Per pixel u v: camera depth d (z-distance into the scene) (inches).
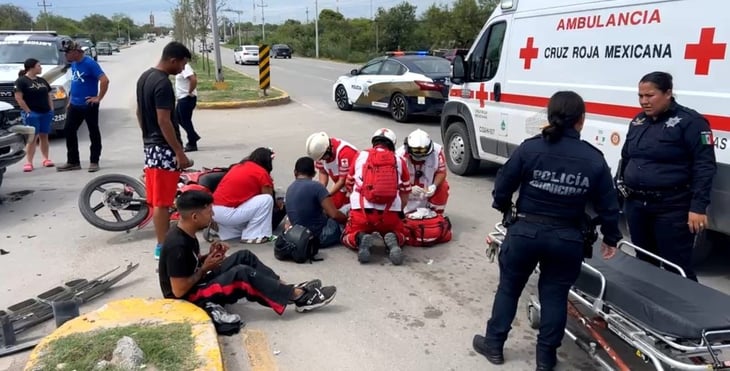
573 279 133.6
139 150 408.5
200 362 135.3
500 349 144.8
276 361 146.1
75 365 132.4
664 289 132.4
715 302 125.8
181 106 389.7
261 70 692.1
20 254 216.2
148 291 186.1
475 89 309.0
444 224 227.5
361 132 484.1
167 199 205.2
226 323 157.6
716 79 176.2
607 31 216.7
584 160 124.2
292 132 482.9
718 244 218.5
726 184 176.1
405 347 152.9
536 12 257.3
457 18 1844.2
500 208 137.8
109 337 142.9
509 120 282.2
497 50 290.4
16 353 149.9
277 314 170.4
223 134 474.3
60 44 512.4
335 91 631.8
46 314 166.1
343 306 175.9
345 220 227.0
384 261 211.5
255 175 227.3
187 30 1291.8
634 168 163.9
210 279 167.2
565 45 239.3
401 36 2166.6
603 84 220.5
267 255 217.2
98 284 185.3
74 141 341.4
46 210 269.7
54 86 437.1
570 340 156.0
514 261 135.6
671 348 120.2
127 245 226.1
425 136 220.2
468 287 189.3
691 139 152.4
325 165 235.5
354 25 2736.2
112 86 876.0
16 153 286.5
